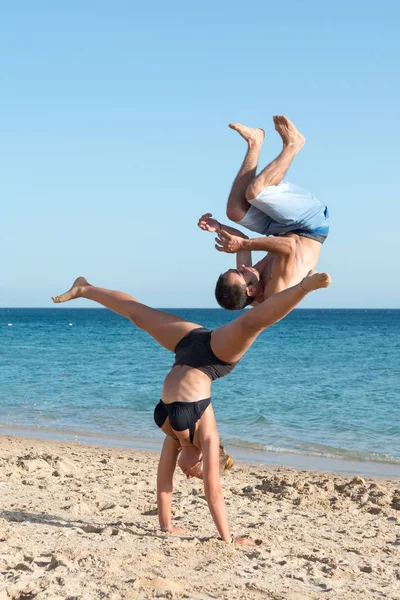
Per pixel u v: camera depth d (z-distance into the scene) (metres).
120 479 9.53
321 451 13.93
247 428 16.55
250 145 5.63
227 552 5.62
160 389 23.75
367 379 27.12
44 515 6.79
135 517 7.06
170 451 6.21
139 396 22.05
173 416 5.68
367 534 7.09
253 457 13.22
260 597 4.62
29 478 9.02
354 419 17.94
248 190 5.40
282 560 5.57
